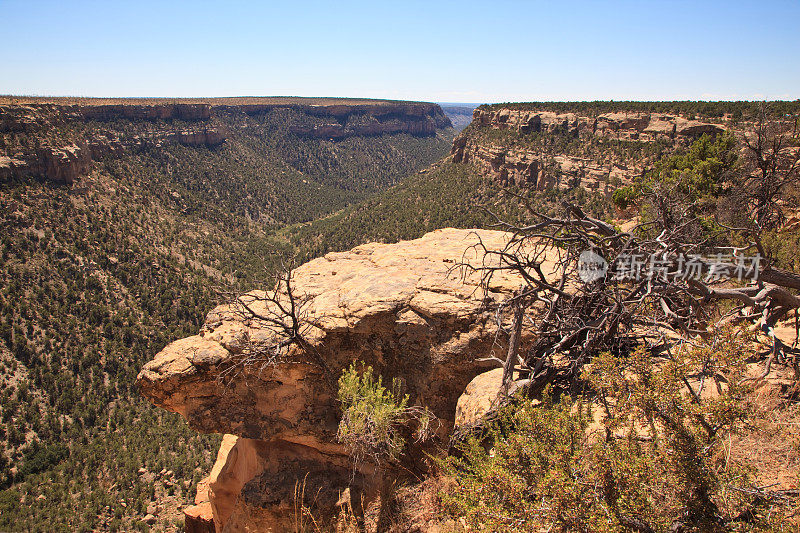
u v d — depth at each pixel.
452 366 10.59
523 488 4.92
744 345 5.80
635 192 29.78
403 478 10.62
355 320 10.93
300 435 11.25
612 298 8.48
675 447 4.60
